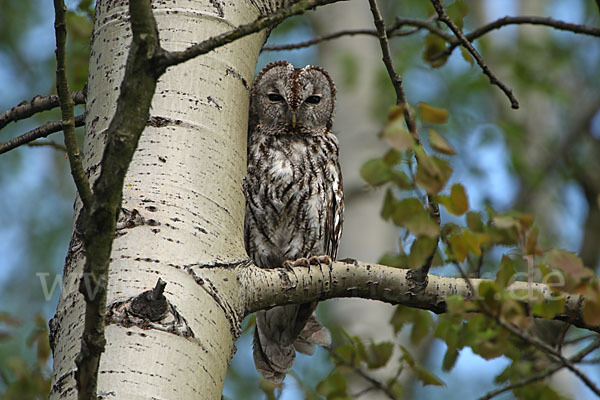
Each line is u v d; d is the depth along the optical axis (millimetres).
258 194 10844
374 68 19156
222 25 6945
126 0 6988
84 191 4641
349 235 17562
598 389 6535
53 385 5434
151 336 5336
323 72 12195
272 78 11781
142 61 4562
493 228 6355
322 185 11062
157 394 5160
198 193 6113
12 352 13555
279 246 11102
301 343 11281
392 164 5305
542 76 19703
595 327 7316
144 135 6254
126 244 5715
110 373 5168
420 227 5414
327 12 19953
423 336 8688
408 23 8820
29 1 20812
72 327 5574
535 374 8641
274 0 7496
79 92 7516
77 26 9625
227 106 6668
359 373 8664
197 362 5449
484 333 6977
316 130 11641
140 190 5977
